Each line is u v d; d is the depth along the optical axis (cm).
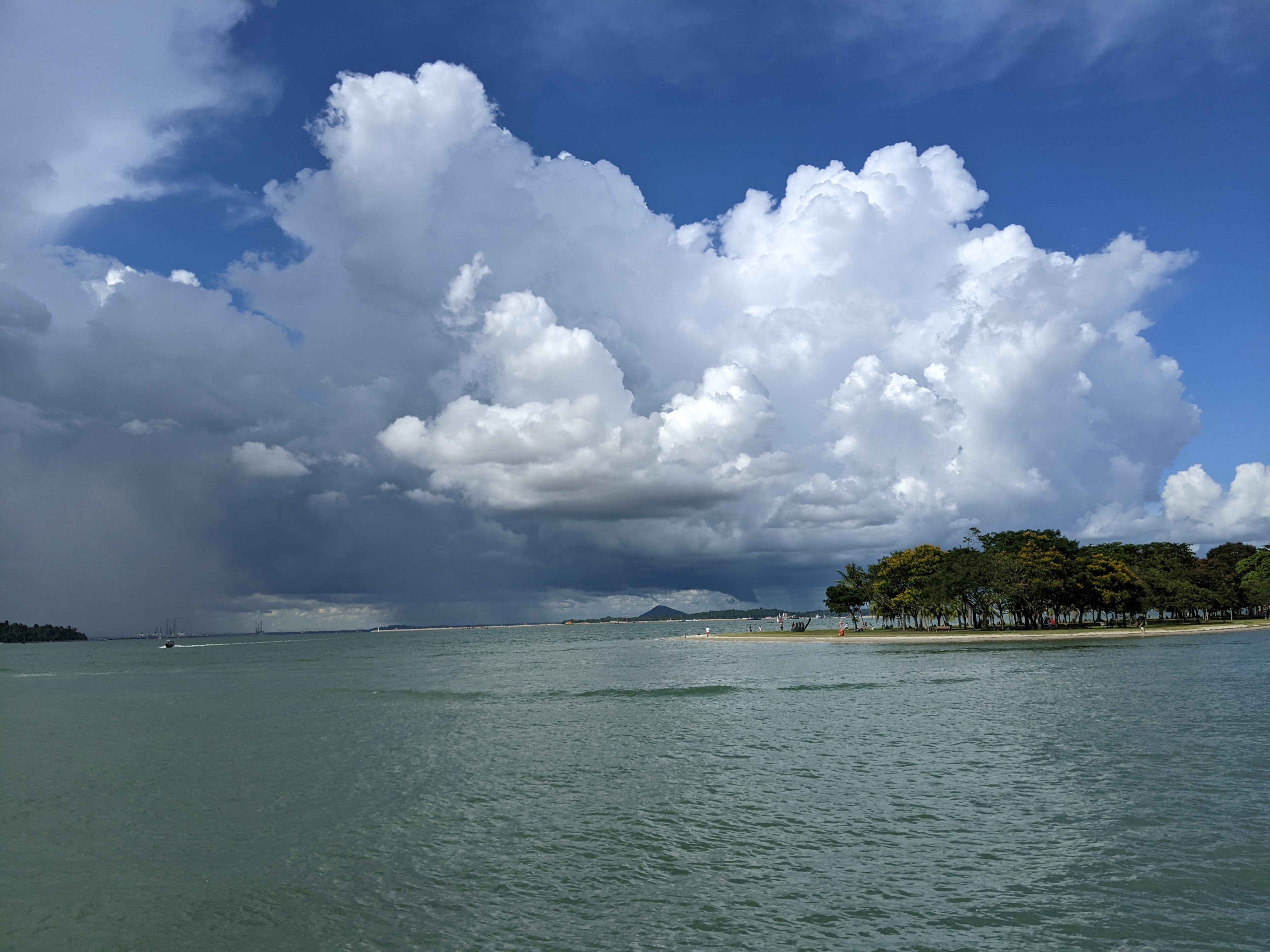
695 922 1828
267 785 3438
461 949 1720
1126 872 2066
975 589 14200
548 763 3772
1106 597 13938
